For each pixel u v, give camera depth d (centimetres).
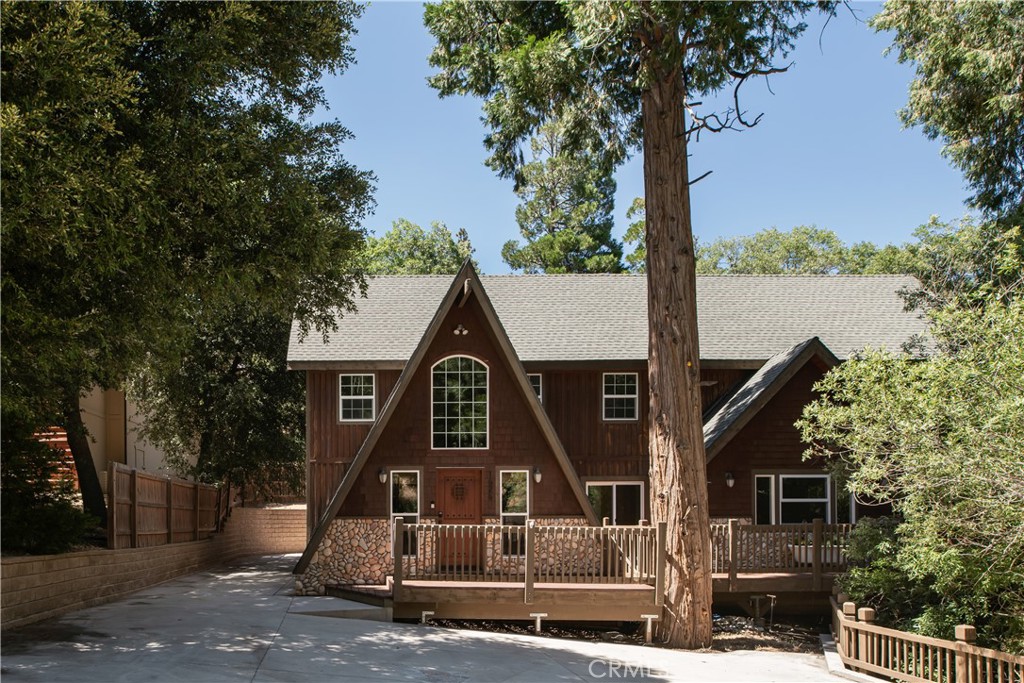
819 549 1852
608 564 1716
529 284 2623
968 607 1314
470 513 2036
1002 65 1891
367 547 1995
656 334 1750
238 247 1365
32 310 973
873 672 1291
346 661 1179
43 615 1312
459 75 1936
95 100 985
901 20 2111
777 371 2075
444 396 2064
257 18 1338
